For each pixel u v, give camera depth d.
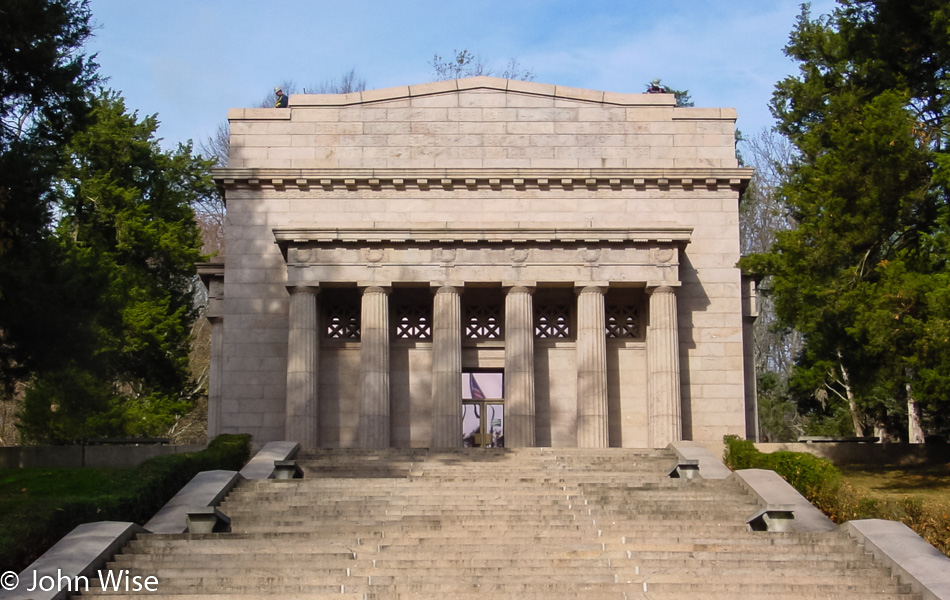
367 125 57.25
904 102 43.31
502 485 38.00
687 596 25.30
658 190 56.03
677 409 51.59
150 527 31.08
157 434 68.69
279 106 60.16
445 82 57.53
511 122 57.25
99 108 70.06
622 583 26.03
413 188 55.97
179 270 72.44
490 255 52.41
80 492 38.75
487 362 54.69
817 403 80.75
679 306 54.75
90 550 27.05
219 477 36.94
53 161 40.62
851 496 37.19
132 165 72.50
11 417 78.56
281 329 54.69
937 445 50.28
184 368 75.25
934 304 37.41
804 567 27.77
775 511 32.16
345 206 55.78
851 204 43.78
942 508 36.03
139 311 65.31
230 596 25.02
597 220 55.69
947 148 43.12
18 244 40.00
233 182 55.72
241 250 55.41
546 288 54.00
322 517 33.34
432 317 55.06
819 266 44.69
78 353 42.03
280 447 44.72
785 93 59.50
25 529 27.06
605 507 34.56
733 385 54.09
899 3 46.41
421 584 25.92
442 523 32.47
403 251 52.41
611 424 53.97
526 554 28.77
